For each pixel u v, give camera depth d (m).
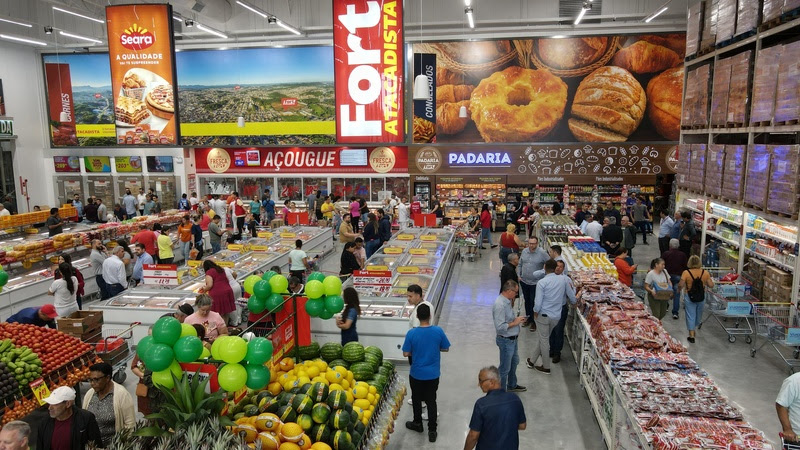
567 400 6.66
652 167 18.23
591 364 6.25
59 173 22.20
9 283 10.39
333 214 17.66
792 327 7.45
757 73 8.94
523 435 5.86
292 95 19.94
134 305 8.45
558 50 18.08
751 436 3.85
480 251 15.92
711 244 11.95
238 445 3.46
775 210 8.28
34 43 20.86
